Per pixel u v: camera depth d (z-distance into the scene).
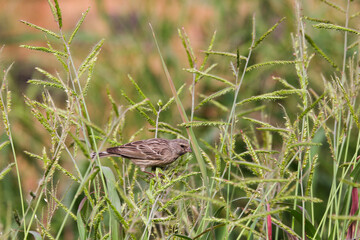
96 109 14.45
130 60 15.31
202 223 7.20
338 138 7.48
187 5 16.45
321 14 14.32
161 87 14.89
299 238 7.46
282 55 14.28
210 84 14.59
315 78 13.70
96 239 7.04
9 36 16.31
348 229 7.32
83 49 15.77
